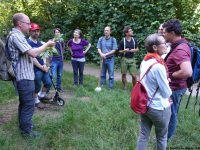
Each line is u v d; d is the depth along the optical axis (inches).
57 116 225.9
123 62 332.2
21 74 176.4
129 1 509.7
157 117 145.4
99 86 334.0
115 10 524.4
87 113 224.1
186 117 232.5
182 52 157.8
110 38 334.6
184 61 156.3
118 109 239.9
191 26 491.8
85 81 375.6
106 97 277.7
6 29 574.6
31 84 180.2
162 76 140.8
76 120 209.2
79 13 570.3
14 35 171.2
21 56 175.5
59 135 187.9
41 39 565.3
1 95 285.1
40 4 611.5
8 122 209.6
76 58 340.8
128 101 263.6
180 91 168.9
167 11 498.3
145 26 499.5
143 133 155.1
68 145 178.9
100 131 196.7
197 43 470.3
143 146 154.5
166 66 154.0
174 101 170.2
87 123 206.8
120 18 517.0
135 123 212.8
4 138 180.4
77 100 265.4
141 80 144.6
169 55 163.0
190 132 203.3
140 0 500.7
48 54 231.8
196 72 170.7
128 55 329.7
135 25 502.0
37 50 172.2
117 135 194.5
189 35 472.1
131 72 333.1
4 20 600.1
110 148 176.4
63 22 587.8
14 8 617.9
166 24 163.3
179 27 161.5
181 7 526.0
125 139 189.9
